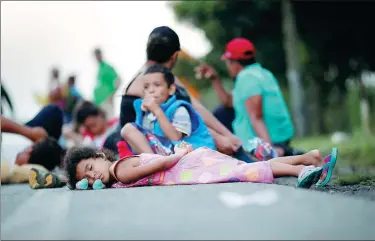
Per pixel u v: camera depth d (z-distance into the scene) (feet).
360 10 65.98
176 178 14.38
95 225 9.09
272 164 14.30
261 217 9.17
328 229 8.57
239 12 70.33
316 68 70.18
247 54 23.38
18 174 20.27
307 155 15.39
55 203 11.35
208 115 19.27
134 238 8.26
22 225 9.42
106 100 46.32
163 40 19.21
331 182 16.80
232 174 14.15
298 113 59.93
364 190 14.20
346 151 34.53
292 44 61.16
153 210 9.95
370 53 68.28
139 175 14.33
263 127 22.13
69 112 43.39
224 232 8.38
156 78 17.49
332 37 67.87
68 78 43.80
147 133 16.89
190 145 15.08
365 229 8.62
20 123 22.17
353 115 79.92
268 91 22.40
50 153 21.34
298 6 65.67
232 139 18.99
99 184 14.60
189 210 9.79
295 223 8.84
